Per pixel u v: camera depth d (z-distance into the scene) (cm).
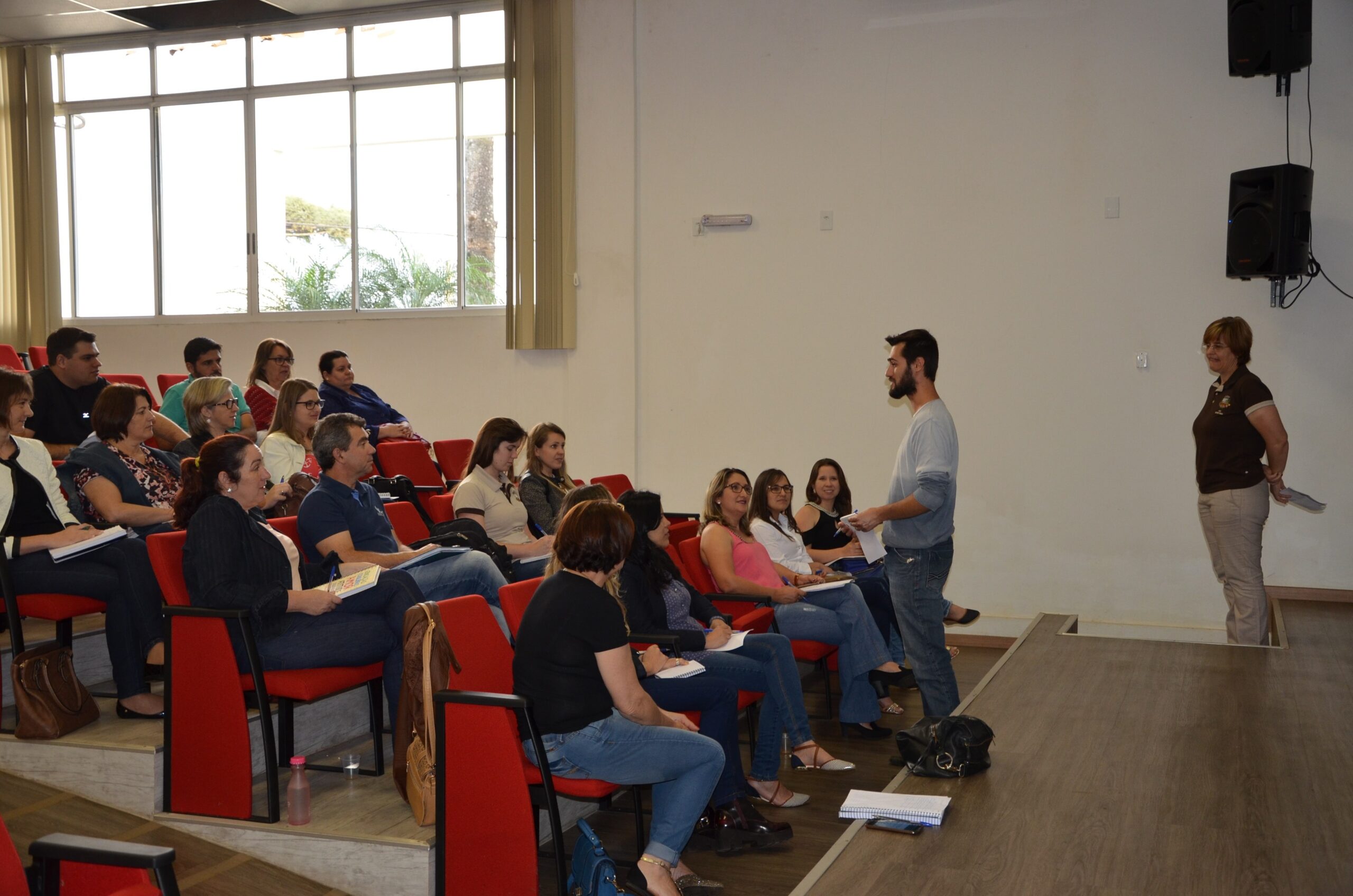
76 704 325
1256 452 457
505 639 314
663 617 360
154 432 488
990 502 624
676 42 675
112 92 820
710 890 295
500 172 736
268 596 303
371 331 765
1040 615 511
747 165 665
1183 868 214
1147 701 347
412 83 749
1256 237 538
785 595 433
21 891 181
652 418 692
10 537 337
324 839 287
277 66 780
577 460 705
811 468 660
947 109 625
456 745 269
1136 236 595
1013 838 230
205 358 559
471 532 420
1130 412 599
